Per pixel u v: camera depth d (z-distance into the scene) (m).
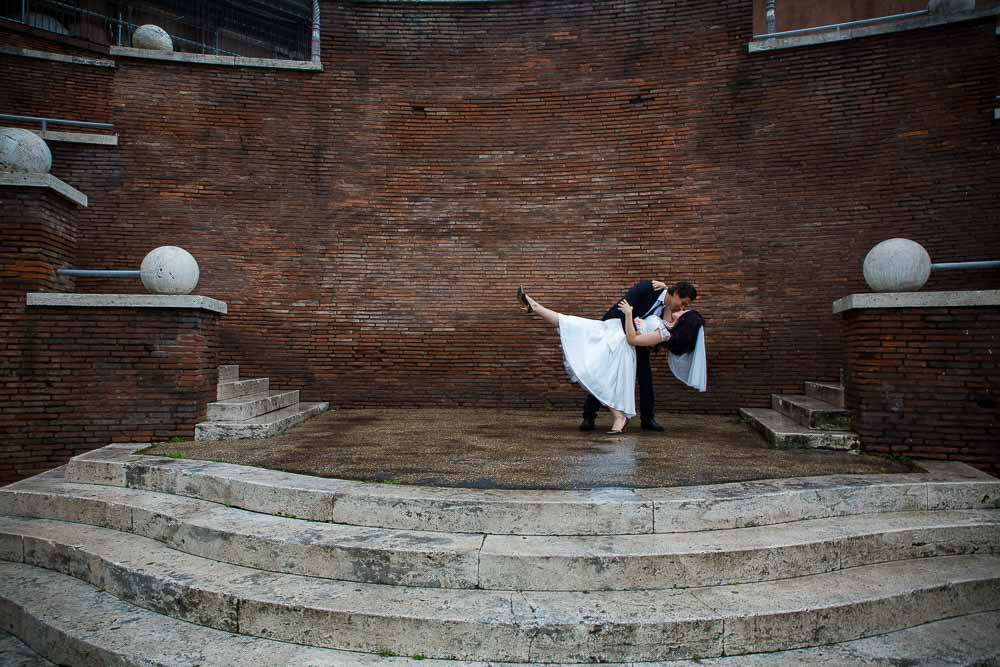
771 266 10.18
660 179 10.70
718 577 3.94
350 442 7.05
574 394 10.62
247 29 16.03
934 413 6.20
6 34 10.41
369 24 11.32
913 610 3.85
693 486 4.81
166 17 14.97
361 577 3.98
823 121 10.07
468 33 11.30
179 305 7.31
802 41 10.16
